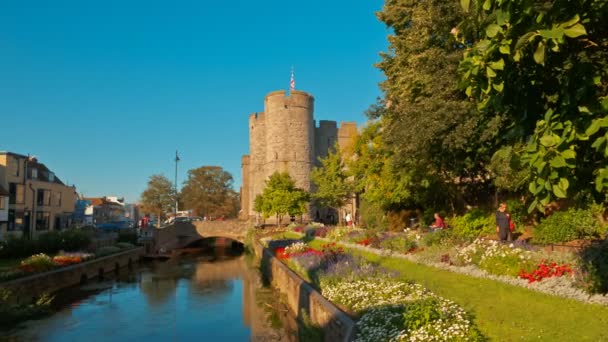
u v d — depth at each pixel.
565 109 3.94
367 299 10.38
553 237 13.85
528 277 10.23
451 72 14.75
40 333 15.63
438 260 14.37
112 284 27.80
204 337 15.33
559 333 7.21
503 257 11.48
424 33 16.61
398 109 19.34
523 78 4.32
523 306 8.82
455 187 23.36
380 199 27.61
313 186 62.19
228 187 96.25
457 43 15.73
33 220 43.38
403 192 24.58
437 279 12.25
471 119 13.79
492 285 10.73
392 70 20.78
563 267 9.95
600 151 3.57
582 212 13.76
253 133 69.88
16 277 20.22
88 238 34.72
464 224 18.86
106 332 15.98
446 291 10.55
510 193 20.64
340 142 69.69
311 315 13.19
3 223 37.22
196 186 93.81
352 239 25.22
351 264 14.96
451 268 13.12
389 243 19.20
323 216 63.34
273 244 32.56
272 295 22.34
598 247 9.53
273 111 61.84
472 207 22.23
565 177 3.54
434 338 7.18
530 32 3.54
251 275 31.78
